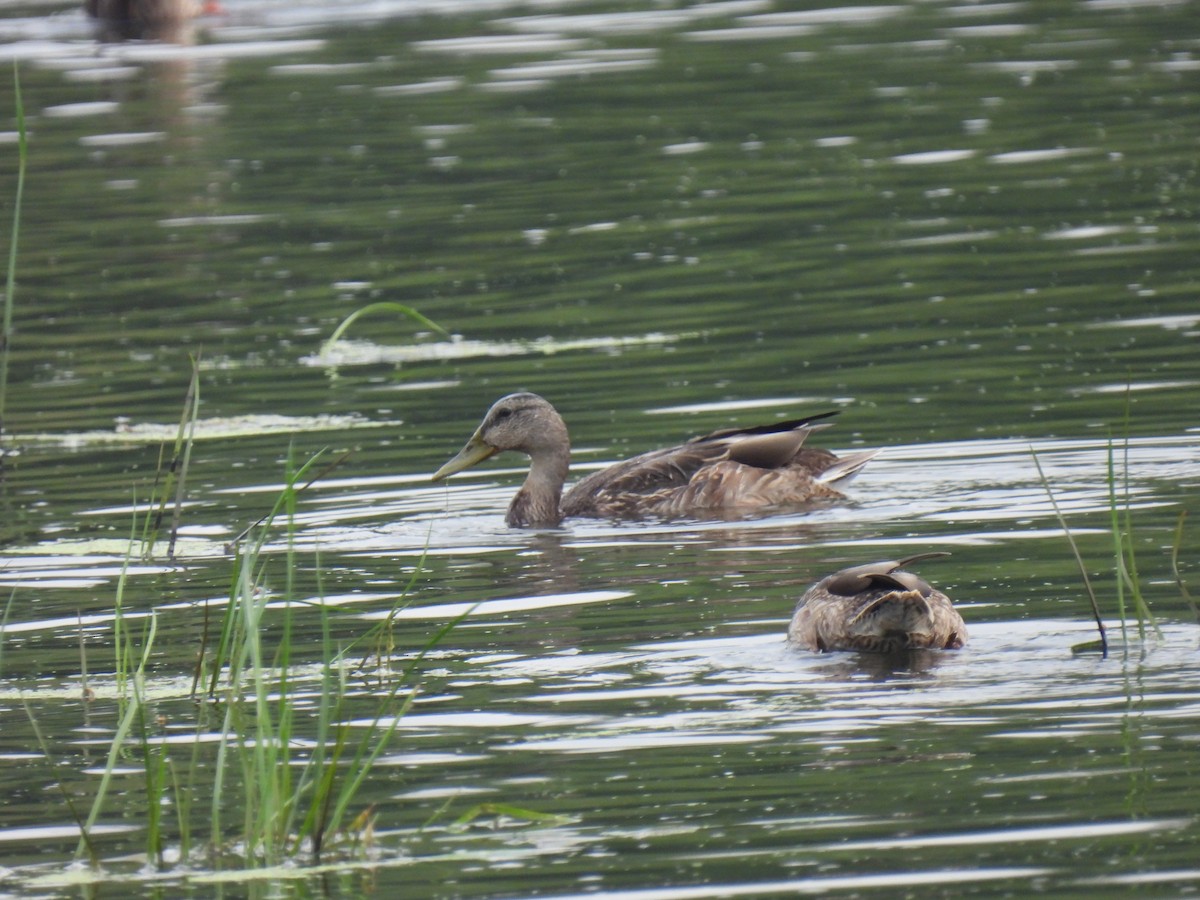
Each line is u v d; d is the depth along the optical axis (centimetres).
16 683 1266
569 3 5034
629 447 1898
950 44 4203
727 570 1475
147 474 1859
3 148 3647
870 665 1186
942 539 1510
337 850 962
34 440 2017
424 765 1063
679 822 957
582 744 1075
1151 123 3344
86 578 1516
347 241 2912
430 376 2219
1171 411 1827
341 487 1800
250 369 2291
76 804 1045
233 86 4128
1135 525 1491
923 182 3056
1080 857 891
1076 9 4556
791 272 2588
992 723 1064
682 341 2295
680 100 3772
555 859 925
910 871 888
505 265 2734
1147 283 2380
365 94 3975
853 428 1880
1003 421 1850
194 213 3119
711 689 1157
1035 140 3288
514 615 1368
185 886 927
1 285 2759
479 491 1827
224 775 1079
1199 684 1108
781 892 873
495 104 3816
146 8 4906
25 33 4900
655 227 2891
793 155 3303
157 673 1271
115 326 2527
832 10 4691
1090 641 1207
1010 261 2552
